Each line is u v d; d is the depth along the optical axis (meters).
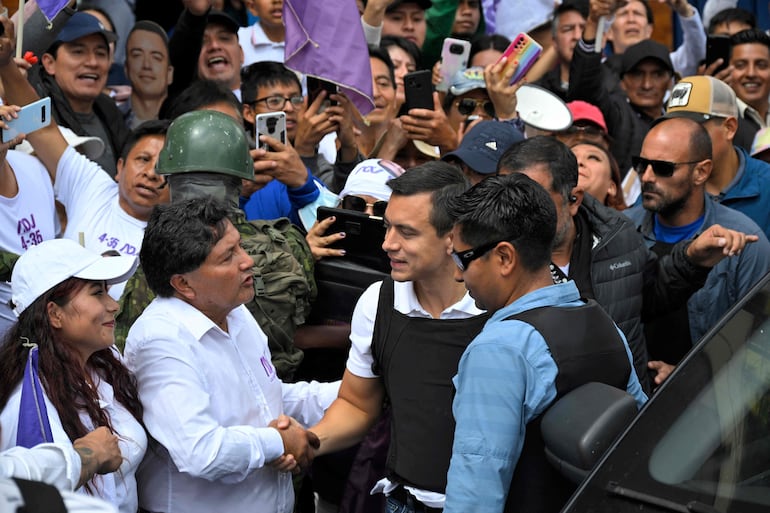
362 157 5.47
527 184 3.03
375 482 3.86
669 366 4.61
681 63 8.19
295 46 4.88
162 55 6.39
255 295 3.86
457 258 3.06
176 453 3.21
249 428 3.32
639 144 6.67
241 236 3.95
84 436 3.02
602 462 2.64
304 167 4.66
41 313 3.10
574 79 6.34
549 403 2.90
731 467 2.58
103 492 3.09
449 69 6.20
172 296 3.34
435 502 3.37
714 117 5.37
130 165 4.41
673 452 2.63
